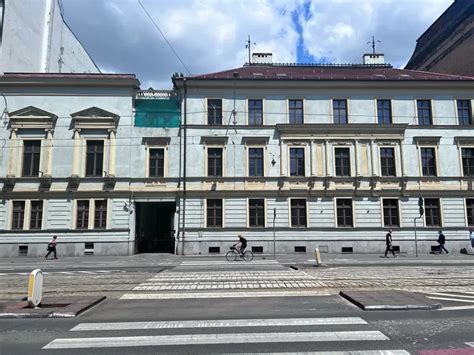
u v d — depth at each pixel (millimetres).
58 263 21109
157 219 31344
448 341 5551
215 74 29375
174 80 27891
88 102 27578
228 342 5633
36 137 27141
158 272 15125
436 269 15375
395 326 6398
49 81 27484
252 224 26859
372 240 26766
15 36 30203
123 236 26297
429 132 28109
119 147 27188
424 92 28656
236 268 16609
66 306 8148
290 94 28375
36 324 6871
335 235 26766
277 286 10938
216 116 28047
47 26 34156
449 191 27406
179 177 27000
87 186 26703
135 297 9508
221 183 27078
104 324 6809
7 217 26109
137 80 27672
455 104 28578
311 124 27516
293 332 6105
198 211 26719
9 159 26766
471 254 26188
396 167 27562
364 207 27141
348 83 28266
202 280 12359
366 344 5445
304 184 27219
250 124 27859
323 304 8367
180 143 27469
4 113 27281
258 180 27172
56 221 26250
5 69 29031
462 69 34375
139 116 27688
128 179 26812
